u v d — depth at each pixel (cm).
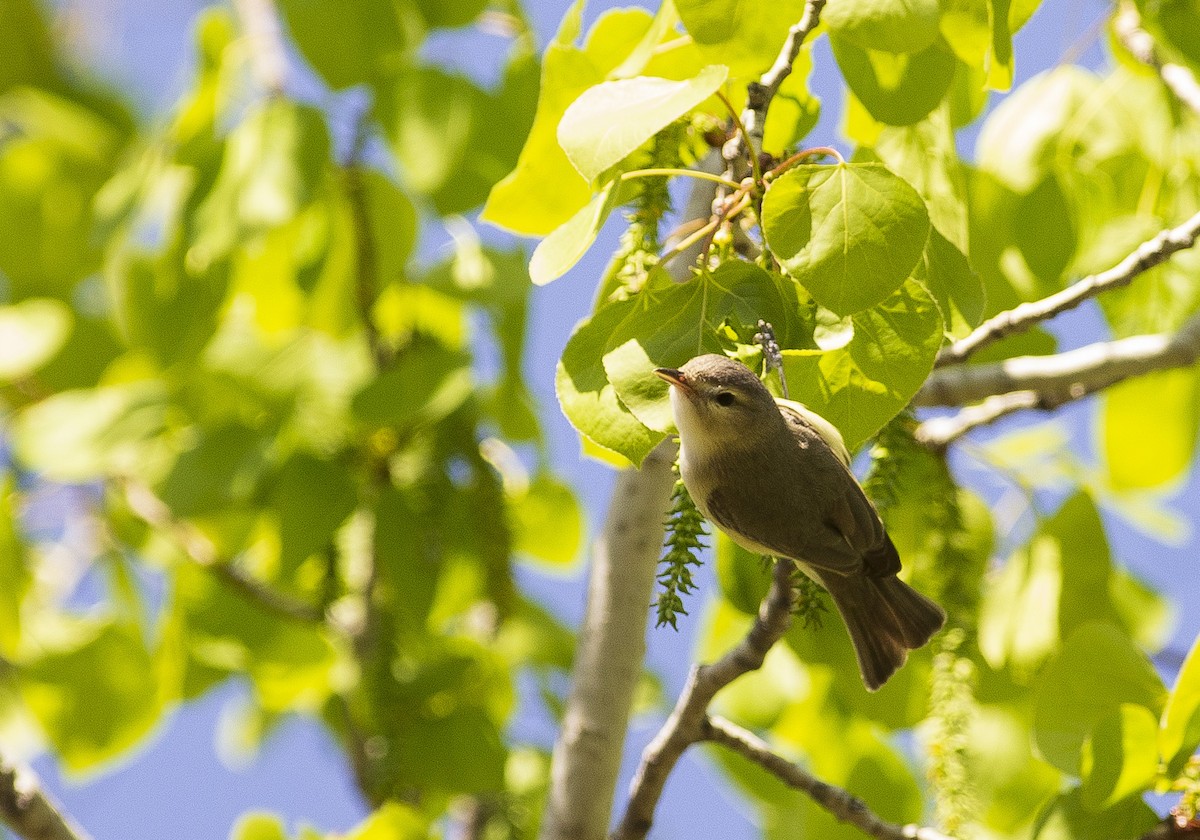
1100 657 885
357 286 1205
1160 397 1177
